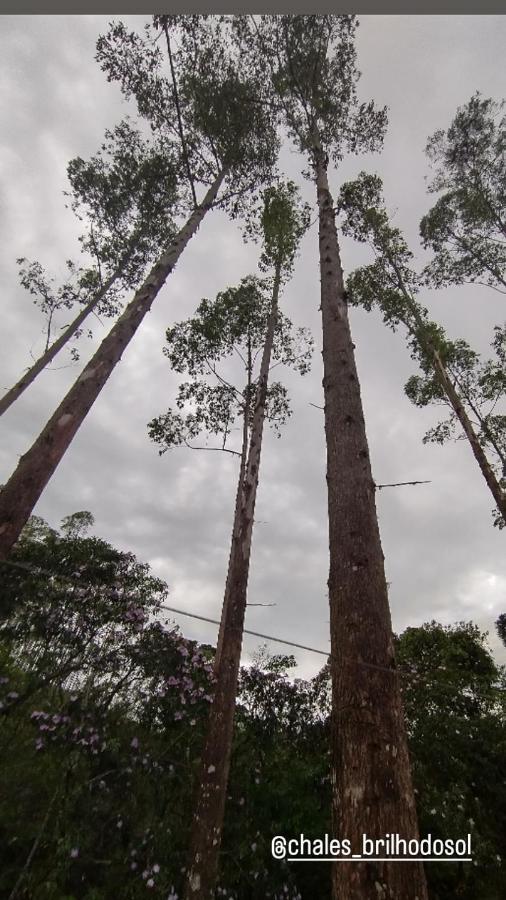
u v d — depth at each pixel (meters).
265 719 6.30
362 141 10.30
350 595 2.77
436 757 6.36
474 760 6.35
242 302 10.50
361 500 3.29
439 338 12.12
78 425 4.77
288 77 9.83
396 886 1.77
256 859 4.77
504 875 5.45
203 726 5.54
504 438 11.62
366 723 2.24
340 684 2.48
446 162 13.29
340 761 2.22
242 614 5.59
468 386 12.27
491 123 12.51
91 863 3.89
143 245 11.80
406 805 2.01
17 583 4.82
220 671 5.06
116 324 5.96
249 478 7.30
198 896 3.60
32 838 3.78
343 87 10.17
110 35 8.32
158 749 5.16
